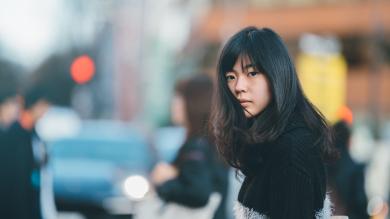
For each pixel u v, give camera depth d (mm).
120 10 58875
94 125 18203
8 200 5887
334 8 37938
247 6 39594
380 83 34938
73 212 14172
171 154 16047
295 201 2701
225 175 4832
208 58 41875
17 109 6457
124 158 15406
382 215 8375
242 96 2879
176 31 56906
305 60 11586
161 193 4762
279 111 2814
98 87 55375
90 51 40375
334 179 5918
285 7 38938
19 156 5914
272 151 2789
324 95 11484
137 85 64375
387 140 16344
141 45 64062
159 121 55844
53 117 21484
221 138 2957
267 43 2875
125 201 13852
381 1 34938
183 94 4891
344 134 6039
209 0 41375
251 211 2838
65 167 14672
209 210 4789
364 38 37156
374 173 12547
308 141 2766
